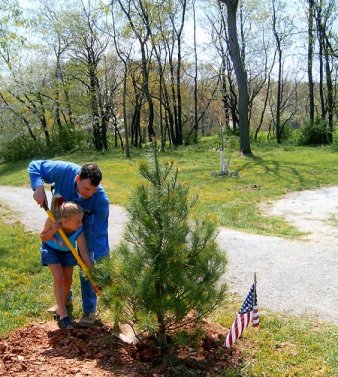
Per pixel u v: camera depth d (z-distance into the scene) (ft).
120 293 12.70
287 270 23.04
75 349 13.41
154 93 123.13
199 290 12.67
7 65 99.09
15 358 12.72
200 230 13.24
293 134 103.04
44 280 21.29
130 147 109.81
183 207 12.90
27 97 105.19
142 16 86.79
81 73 105.50
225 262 13.48
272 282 21.36
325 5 91.97
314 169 60.23
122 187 52.70
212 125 172.04
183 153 83.76
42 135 116.57
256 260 24.59
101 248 14.94
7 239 29.45
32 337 14.34
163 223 12.64
